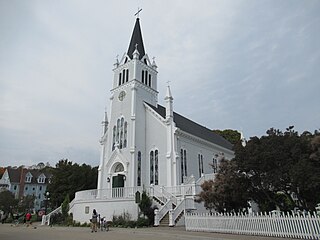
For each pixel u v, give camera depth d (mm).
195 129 45125
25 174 82000
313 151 14586
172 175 30969
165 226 22375
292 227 13484
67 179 46281
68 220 29156
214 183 18688
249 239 12789
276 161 15414
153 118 35625
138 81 37562
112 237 14969
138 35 42906
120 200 25984
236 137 70750
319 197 14836
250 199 17953
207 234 15609
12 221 40969
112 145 36594
